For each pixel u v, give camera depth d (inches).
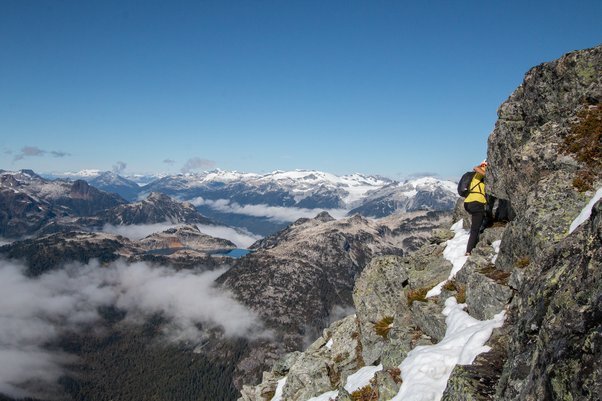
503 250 783.1
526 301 526.9
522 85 921.5
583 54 805.2
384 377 754.8
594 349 357.7
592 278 402.9
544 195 684.1
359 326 1288.1
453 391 555.8
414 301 973.2
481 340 640.4
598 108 735.1
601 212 445.7
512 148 868.0
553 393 382.9
